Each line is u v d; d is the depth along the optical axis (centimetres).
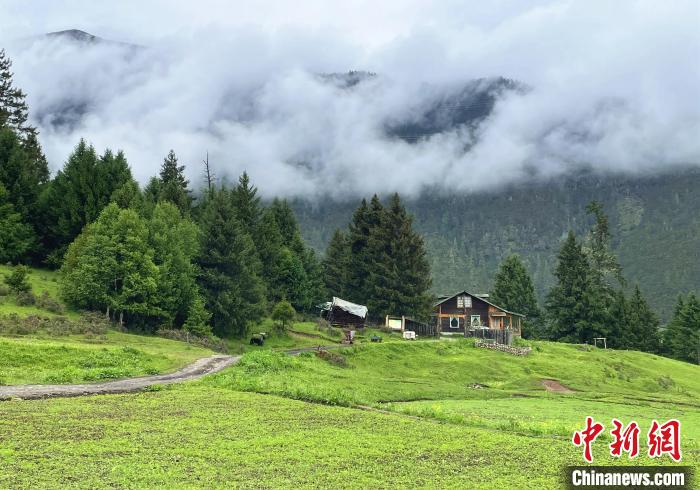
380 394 4253
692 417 4109
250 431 2308
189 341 6644
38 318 5794
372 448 2131
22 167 9194
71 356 4125
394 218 11394
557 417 3541
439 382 5444
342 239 13712
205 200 11912
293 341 8256
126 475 1659
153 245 7588
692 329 12450
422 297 10631
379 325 10538
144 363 4284
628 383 6956
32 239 8619
